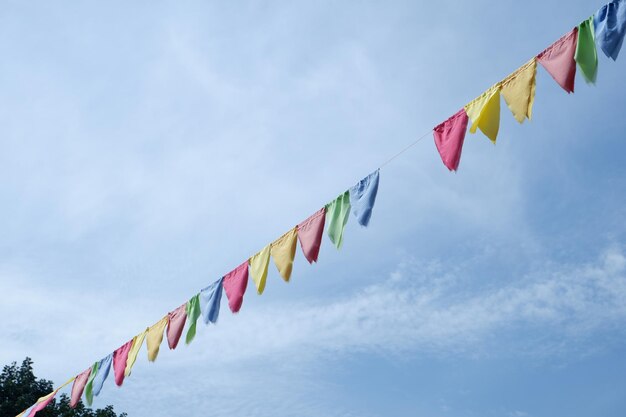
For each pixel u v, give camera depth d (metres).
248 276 8.27
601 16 5.46
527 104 5.81
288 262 7.62
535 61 5.86
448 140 6.32
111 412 20.23
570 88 5.59
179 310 9.10
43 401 10.88
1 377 20.03
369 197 6.84
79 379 10.48
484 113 6.04
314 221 7.43
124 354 9.85
